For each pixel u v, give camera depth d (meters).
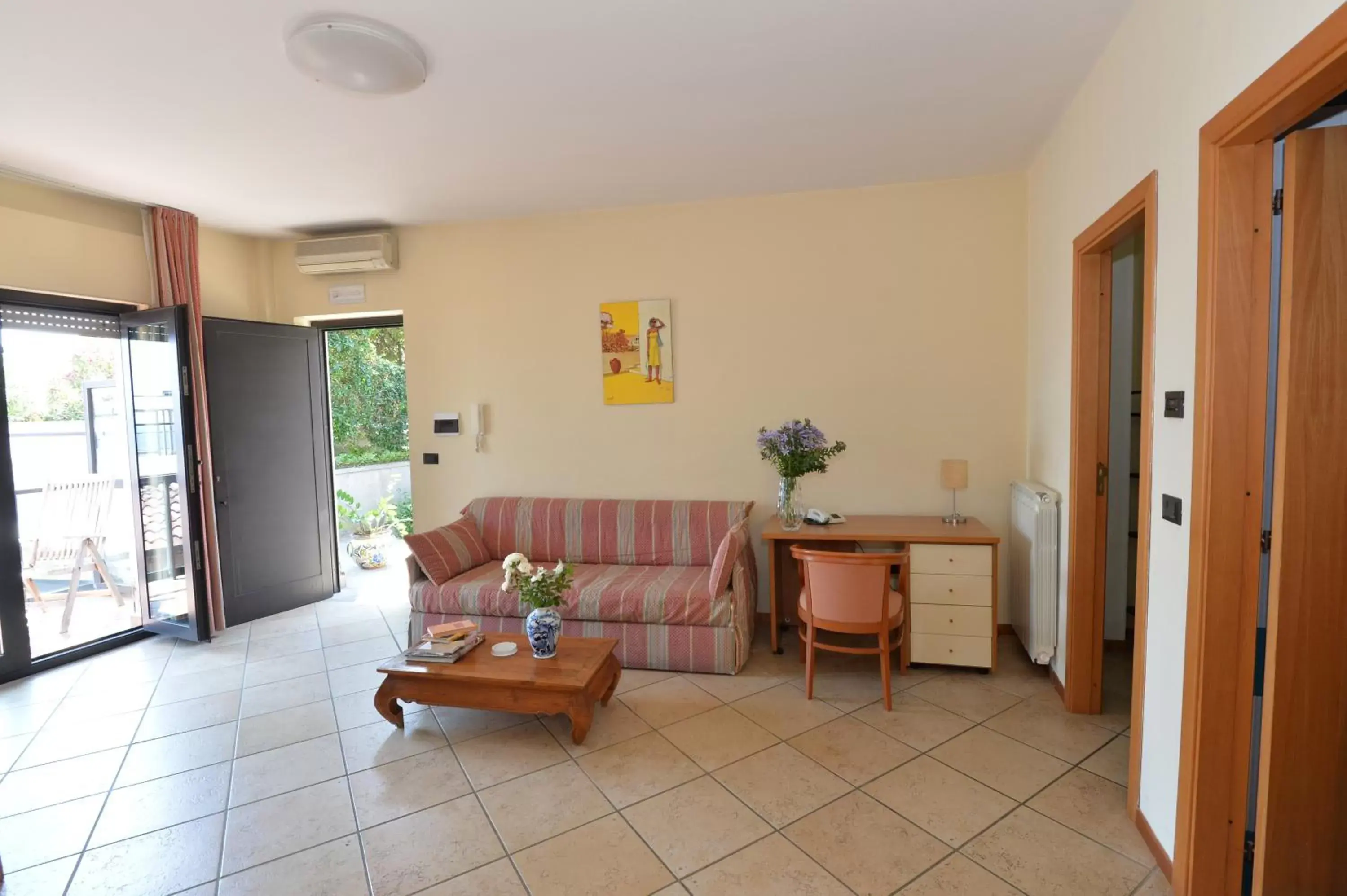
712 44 2.21
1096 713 2.74
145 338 3.90
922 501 3.77
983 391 3.65
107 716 2.91
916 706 2.83
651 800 2.19
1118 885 1.77
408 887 1.82
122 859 1.97
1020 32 2.18
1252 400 1.55
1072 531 2.72
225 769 2.46
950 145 3.17
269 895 1.80
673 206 4.00
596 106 2.65
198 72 2.30
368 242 4.29
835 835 2.00
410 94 2.51
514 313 4.29
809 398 3.88
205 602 3.88
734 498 4.04
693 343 4.03
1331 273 1.47
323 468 4.74
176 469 3.86
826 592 2.83
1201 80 1.64
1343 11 1.12
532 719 2.80
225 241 4.40
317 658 3.61
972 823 2.04
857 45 2.24
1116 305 3.38
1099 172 2.39
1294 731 1.55
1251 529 1.57
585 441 4.24
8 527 3.34
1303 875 1.58
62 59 2.20
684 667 3.25
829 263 3.81
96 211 3.69
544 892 1.79
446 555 3.74
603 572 3.72
